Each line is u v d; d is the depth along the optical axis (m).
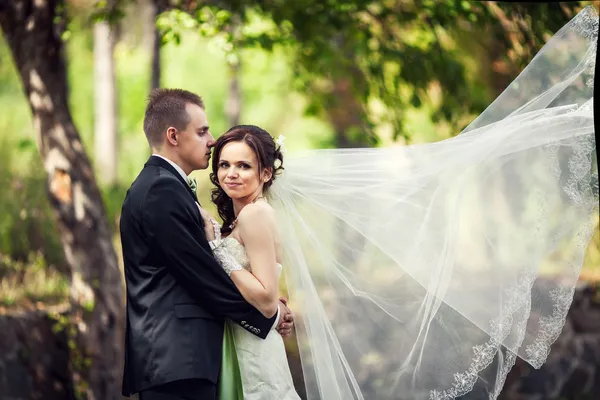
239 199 5.09
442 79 10.18
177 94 5.06
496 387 5.25
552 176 5.23
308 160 5.36
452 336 5.25
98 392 8.66
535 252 5.21
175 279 4.77
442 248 5.27
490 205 5.28
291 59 11.48
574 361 11.77
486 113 5.37
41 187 11.01
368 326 5.32
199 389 4.70
